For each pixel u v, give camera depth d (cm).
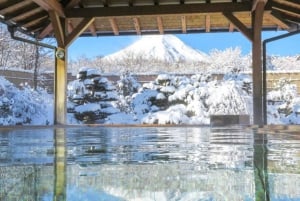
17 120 1030
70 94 1149
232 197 113
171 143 319
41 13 812
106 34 941
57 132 519
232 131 517
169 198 113
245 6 750
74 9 784
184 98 1126
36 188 126
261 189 123
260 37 715
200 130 564
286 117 1125
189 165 176
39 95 1311
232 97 1123
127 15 776
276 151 240
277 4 754
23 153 233
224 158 203
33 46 1980
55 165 178
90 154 225
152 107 1133
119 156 219
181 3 778
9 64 1975
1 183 134
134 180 140
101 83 1142
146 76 1312
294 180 136
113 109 1114
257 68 714
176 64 2298
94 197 115
